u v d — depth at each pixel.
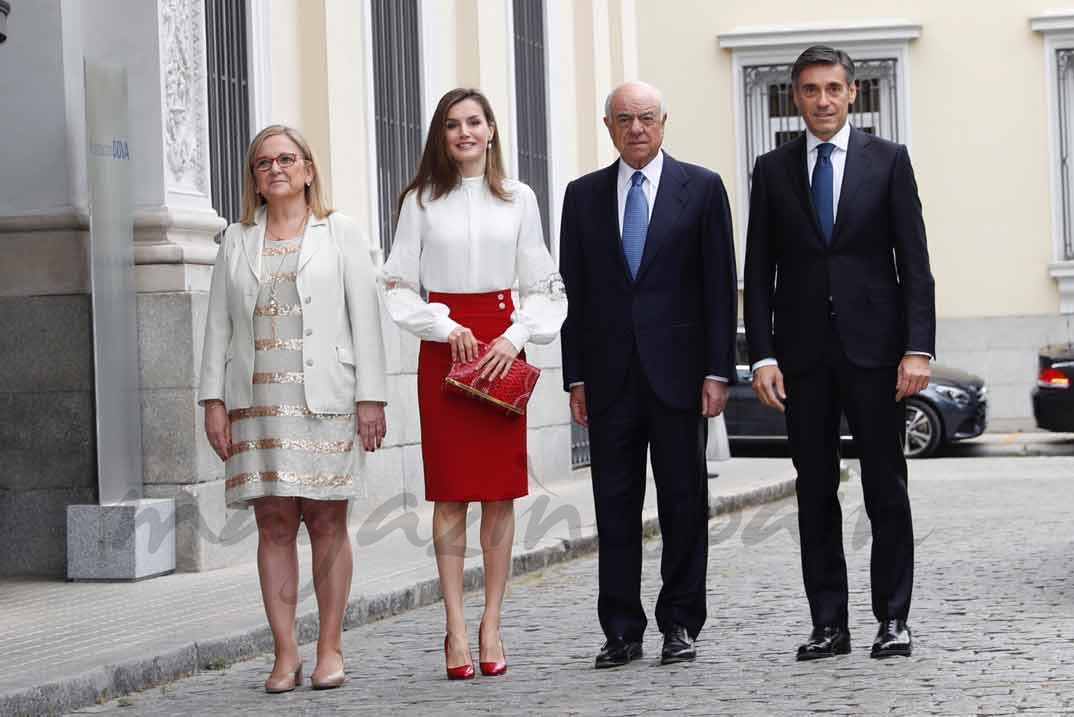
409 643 10.97
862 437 9.45
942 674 8.90
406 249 9.62
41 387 13.91
